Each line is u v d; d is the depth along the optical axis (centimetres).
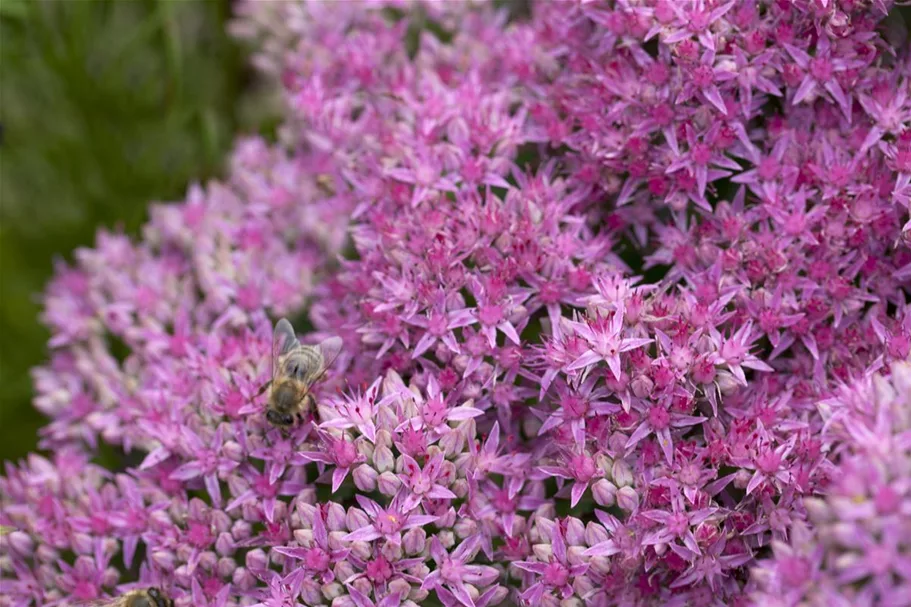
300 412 36
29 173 43
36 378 41
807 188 36
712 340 35
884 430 32
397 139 38
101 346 40
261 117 44
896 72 36
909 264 35
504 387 36
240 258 39
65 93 42
